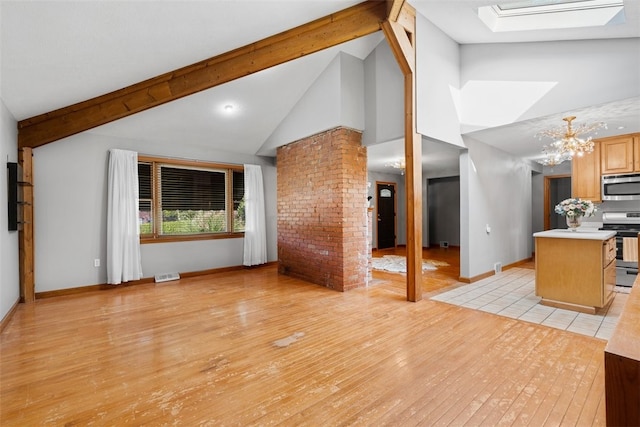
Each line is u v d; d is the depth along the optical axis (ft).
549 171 23.73
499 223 18.11
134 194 15.42
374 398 6.11
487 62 13.66
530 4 11.22
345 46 13.75
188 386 6.61
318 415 5.63
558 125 13.32
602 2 9.78
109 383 6.75
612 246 11.96
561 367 7.20
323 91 14.58
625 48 10.39
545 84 12.06
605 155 15.96
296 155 16.70
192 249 17.67
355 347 8.36
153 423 5.47
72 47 8.69
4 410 5.85
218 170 19.07
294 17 10.61
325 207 14.94
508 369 7.14
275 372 7.13
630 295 3.94
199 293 13.98
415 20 12.14
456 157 20.44
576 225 13.12
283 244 17.83
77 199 14.24
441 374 6.95
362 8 10.89
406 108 12.14
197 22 9.23
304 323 10.17
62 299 13.17
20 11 7.00
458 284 15.14
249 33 10.76
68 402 6.09
